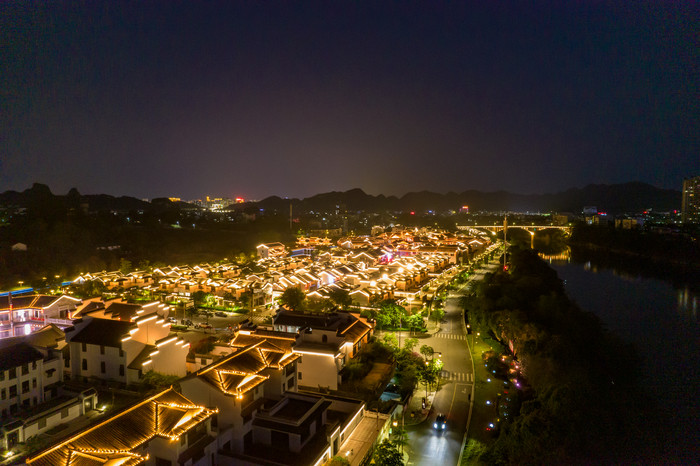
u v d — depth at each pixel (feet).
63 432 175.11
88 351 220.23
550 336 229.86
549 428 160.86
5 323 307.99
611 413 194.18
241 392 142.31
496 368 245.04
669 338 351.67
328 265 558.56
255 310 381.60
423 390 225.15
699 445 190.08
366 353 240.73
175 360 234.38
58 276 467.52
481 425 191.42
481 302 314.96
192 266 593.01
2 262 467.93
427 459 166.30
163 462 120.78
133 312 269.44
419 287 436.35
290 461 135.33
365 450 157.07
